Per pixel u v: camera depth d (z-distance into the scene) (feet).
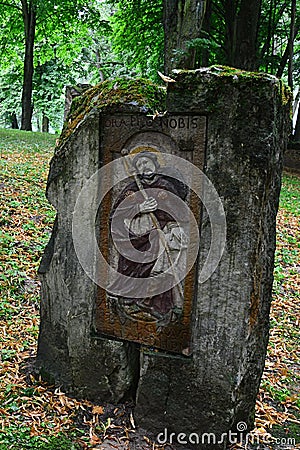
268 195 10.37
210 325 10.66
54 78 83.15
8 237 22.33
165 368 11.23
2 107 93.50
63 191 12.20
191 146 10.38
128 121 11.04
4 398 12.14
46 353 13.23
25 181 31.40
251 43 52.65
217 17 60.70
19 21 72.64
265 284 11.08
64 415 11.80
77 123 11.81
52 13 66.59
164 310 11.11
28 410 11.82
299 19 65.57
